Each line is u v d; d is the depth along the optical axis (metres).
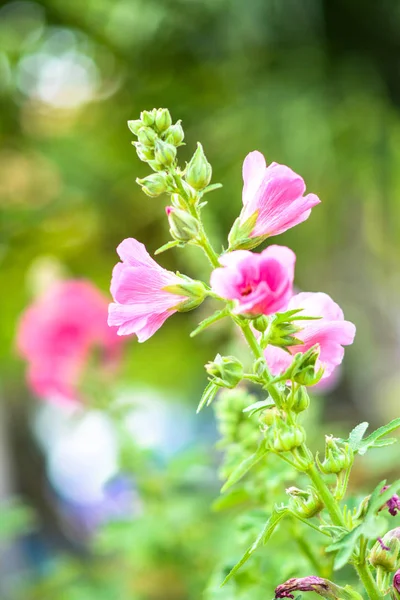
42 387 2.51
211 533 2.03
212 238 1.68
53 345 2.50
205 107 2.88
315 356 1.06
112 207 3.21
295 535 1.37
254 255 1.04
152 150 1.10
